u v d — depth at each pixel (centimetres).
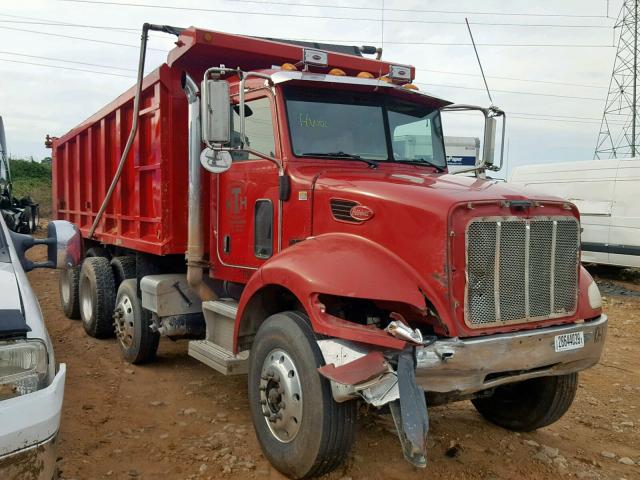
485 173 544
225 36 515
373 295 337
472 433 481
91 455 415
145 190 648
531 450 449
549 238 384
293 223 438
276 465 387
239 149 427
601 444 480
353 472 395
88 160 855
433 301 345
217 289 554
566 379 447
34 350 259
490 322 357
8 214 1739
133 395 543
